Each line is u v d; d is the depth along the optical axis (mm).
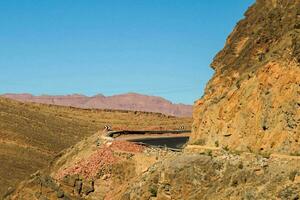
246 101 42250
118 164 58688
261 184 36844
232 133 42969
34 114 161250
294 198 33781
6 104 162125
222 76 49031
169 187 44062
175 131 91250
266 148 39281
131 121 166750
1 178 104062
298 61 38750
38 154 125688
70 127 157250
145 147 59938
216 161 42250
